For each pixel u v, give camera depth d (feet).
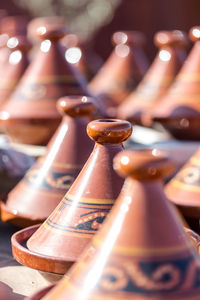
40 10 13.71
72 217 2.85
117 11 15.28
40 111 4.38
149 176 2.11
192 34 4.73
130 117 5.27
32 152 4.49
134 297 2.06
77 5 13.62
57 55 4.53
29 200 3.41
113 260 2.10
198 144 4.75
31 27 8.09
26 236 3.01
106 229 2.16
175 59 5.35
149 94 5.32
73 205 2.87
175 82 4.86
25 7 14.01
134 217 2.12
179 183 3.75
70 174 3.35
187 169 3.77
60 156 3.39
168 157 2.13
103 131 2.82
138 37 6.20
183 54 5.42
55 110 4.38
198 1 15.10
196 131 4.74
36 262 2.76
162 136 5.25
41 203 3.36
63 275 2.72
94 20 13.83
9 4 14.19
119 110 5.43
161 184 2.16
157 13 15.37
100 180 2.85
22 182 3.60
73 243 2.79
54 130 4.42
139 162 2.10
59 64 4.50
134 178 2.12
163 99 4.92
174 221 2.15
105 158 2.86
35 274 3.17
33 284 3.05
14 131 4.55
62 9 13.62
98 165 2.87
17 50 5.29
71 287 2.14
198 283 2.10
